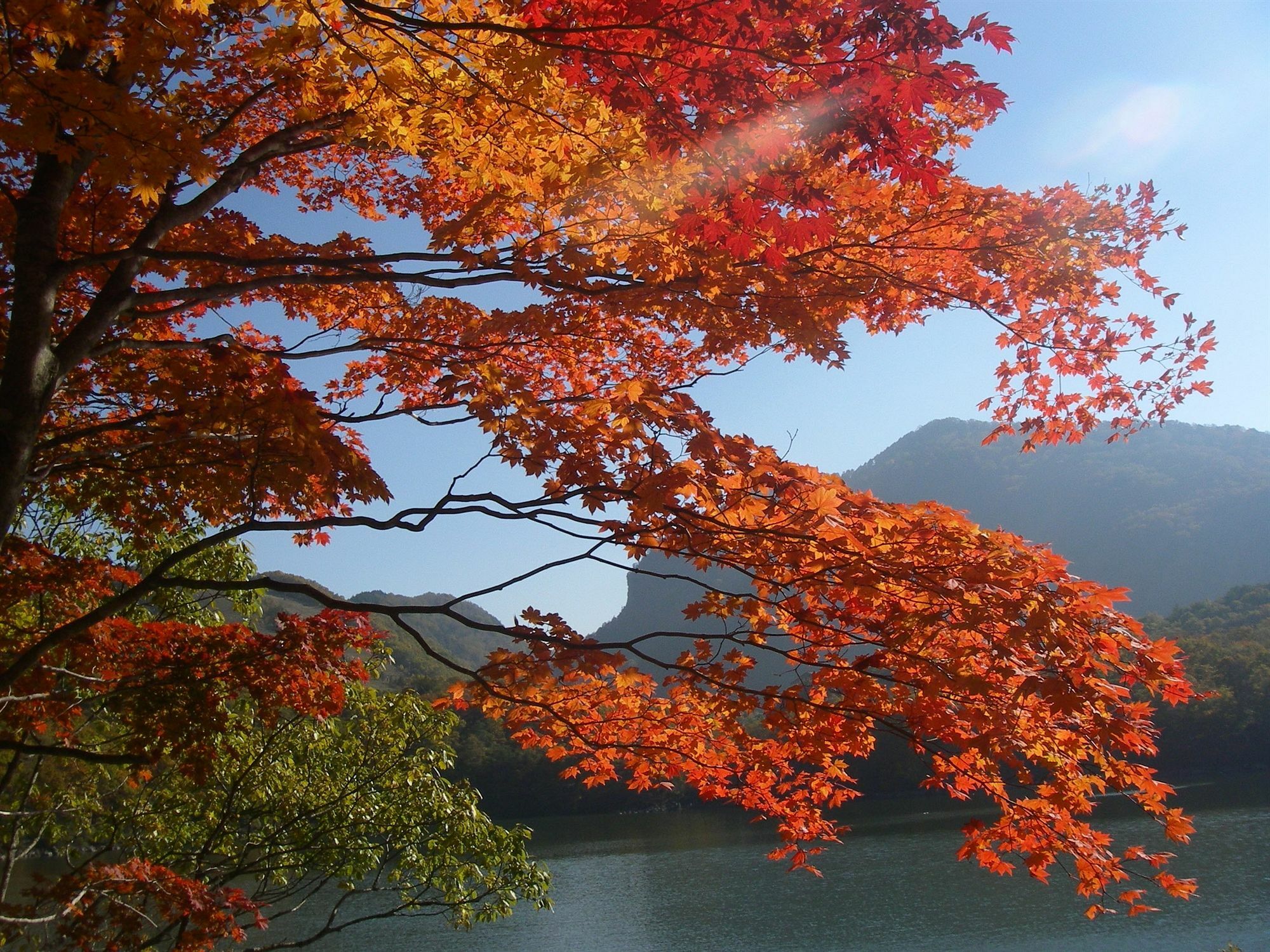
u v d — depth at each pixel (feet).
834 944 84.84
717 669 15.76
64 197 14.37
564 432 13.17
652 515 12.98
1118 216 16.92
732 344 17.02
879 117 10.41
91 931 16.66
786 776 18.69
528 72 12.55
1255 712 193.98
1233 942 75.92
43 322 13.56
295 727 30.99
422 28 11.93
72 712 21.47
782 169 11.80
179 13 12.76
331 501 16.84
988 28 9.98
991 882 106.22
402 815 31.68
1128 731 11.82
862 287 16.90
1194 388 19.02
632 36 10.84
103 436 18.44
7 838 25.55
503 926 96.43
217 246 18.12
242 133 20.21
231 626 20.10
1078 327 18.63
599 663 14.82
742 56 10.64
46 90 10.30
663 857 141.90
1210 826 131.95
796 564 13.02
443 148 15.47
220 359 14.10
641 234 14.75
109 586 20.75
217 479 14.90
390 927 91.66
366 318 20.21
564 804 199.21
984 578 12.32
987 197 16.28
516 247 14.84
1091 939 80.74
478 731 176.96
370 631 20.94
